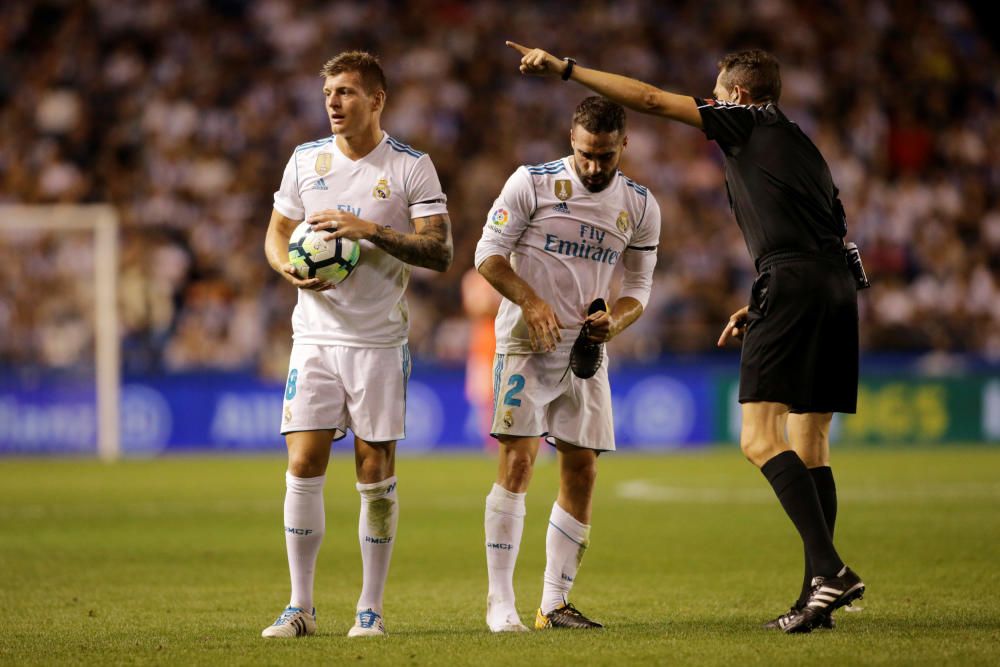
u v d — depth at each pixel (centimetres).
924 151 8600
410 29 8556
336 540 3391
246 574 2797
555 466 5862
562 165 2100
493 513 2080
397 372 2039
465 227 7581
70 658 1764
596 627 2042
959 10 9400
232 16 8444
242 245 7362
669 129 8156
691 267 7525
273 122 7956
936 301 7700
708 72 8719
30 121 7900
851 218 7950
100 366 6225
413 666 1673
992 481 4894
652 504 4188
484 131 8138
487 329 5956
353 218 1942
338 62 2022
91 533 3531
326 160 2048
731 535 3416
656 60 8700
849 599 1823
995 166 8662
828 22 9038
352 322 2019
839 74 8856
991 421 7069
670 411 6844
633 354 6988
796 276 1916
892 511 3881
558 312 2105
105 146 7819
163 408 6531
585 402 2120
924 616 2103
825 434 2055
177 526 3688
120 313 6788
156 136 7844
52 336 6531
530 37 8625
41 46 8256
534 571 2844
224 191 7594
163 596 2480
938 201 8250
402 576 2780
